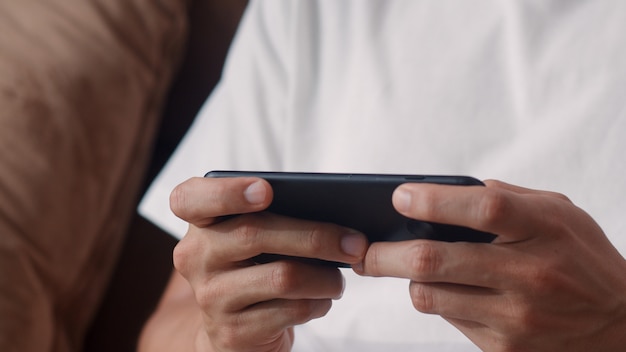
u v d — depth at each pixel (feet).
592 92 2.83
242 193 1.92
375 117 3.23
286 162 3.43
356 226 2.02
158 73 4.79
